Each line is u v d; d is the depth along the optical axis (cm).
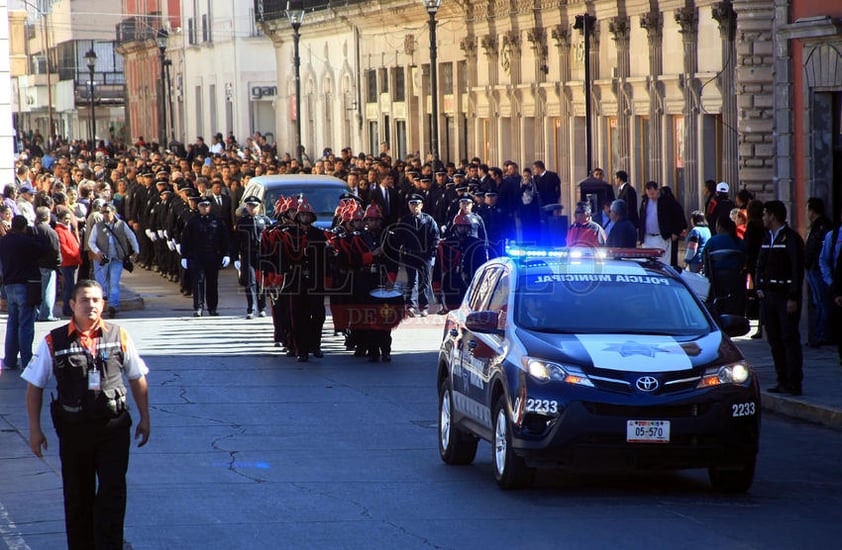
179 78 13025
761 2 4156
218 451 2136
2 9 4862
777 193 3584
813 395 2525
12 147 4919
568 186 6122
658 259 2095
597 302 1886
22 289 2973
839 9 3297
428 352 3319
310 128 10131
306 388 2786
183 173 6200
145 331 3734
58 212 3994
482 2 6944
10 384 2811
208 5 11825
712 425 1697
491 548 1460
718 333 1839
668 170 5184
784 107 3525
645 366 1719
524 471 1770
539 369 1728
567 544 1474
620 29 5488
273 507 1692
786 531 1536
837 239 3053
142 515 1644
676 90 5056
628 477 1919
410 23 8012
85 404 1371
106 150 10462
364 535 1527
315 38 9806
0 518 1652
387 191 5022
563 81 6084
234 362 3153
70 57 16475
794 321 2522
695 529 1546
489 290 2011
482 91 7075
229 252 4141
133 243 4156
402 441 2234
